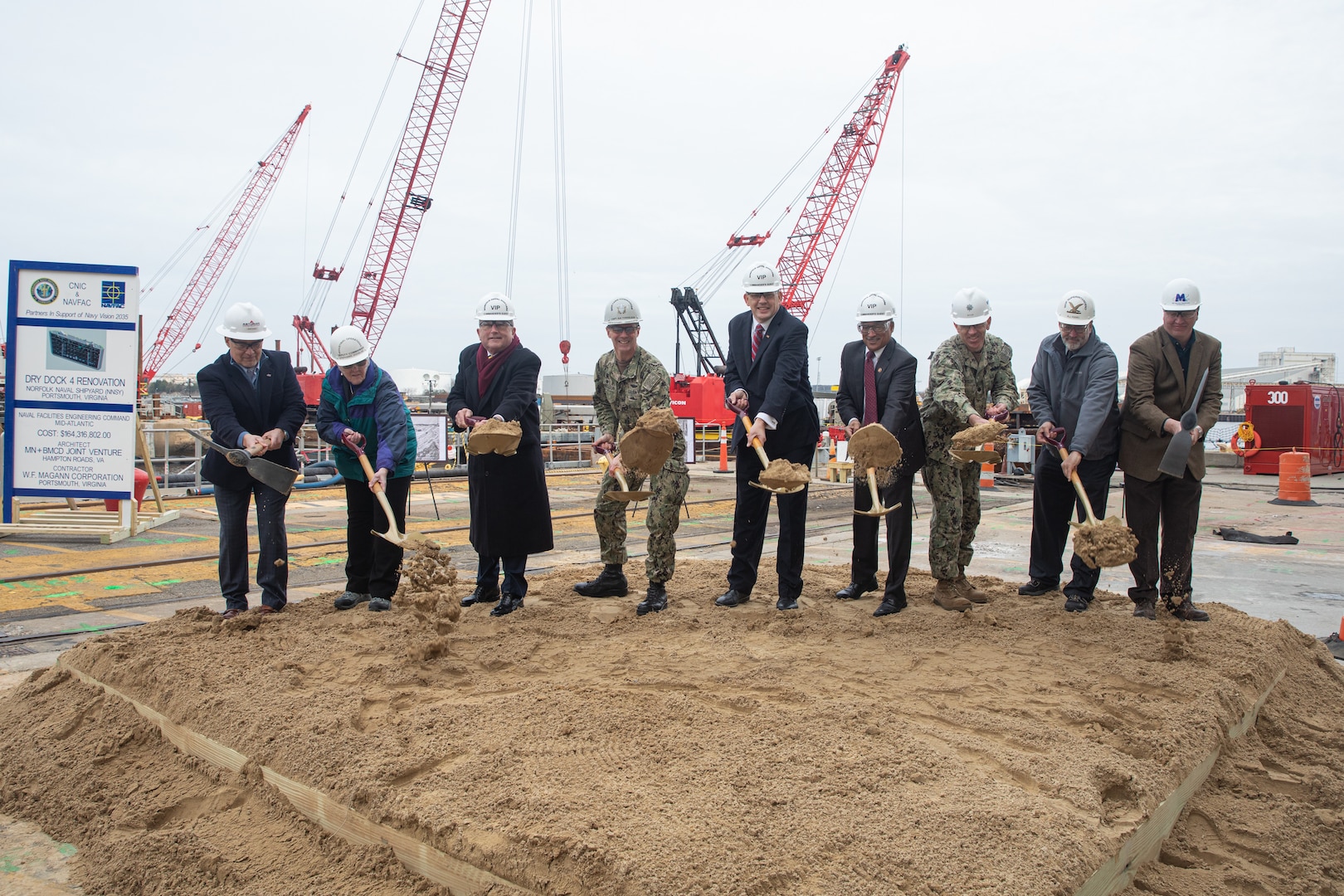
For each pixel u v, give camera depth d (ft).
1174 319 17.17
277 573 17.58
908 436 17.35
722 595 19.04
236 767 10.63
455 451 69.72
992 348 18.62
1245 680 13.21
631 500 16.69
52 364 31.78
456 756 9.86
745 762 9.48
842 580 21.66
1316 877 9.07
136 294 31.96
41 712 13.19
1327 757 11.89
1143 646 14.60
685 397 104.01
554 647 14.52
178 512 40.91
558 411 116.37
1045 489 19.21
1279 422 74.95
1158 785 9.55
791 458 17.63
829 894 7.06
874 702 11.51
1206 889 8.75
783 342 17.43
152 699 12.42
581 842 7.63
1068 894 7.35
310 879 8.69
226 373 17.21
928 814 8.26
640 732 10.39
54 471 32.22
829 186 148.05
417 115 148.56
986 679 12.68
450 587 14.94
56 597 22.95
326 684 12.45
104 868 9.32
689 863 7.34
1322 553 30.89
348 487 18.13
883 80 145.69
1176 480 17.35
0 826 10.53
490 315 17.39
